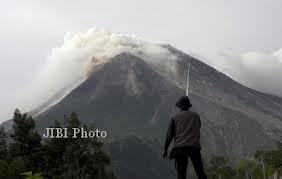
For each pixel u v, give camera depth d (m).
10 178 51.12
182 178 9.39
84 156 76.56
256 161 121.44
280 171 40.28
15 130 73.12
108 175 87.56
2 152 73.31
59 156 74.62
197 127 9.65
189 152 9.41
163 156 9.70
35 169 70.56
